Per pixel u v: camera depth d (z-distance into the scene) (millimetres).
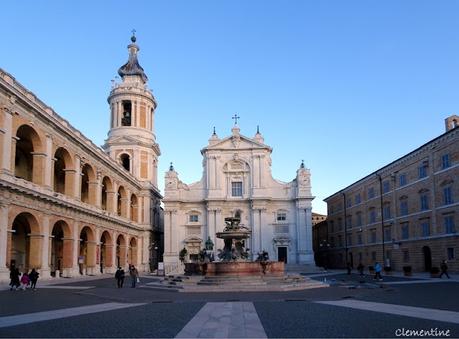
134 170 74562
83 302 22016
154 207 80062
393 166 57750
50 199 39688
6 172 33500
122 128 75750
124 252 65188
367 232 66875
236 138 74125
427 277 42156
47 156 40344
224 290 27297
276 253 71125
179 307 19234
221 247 70438
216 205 71875
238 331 12812
